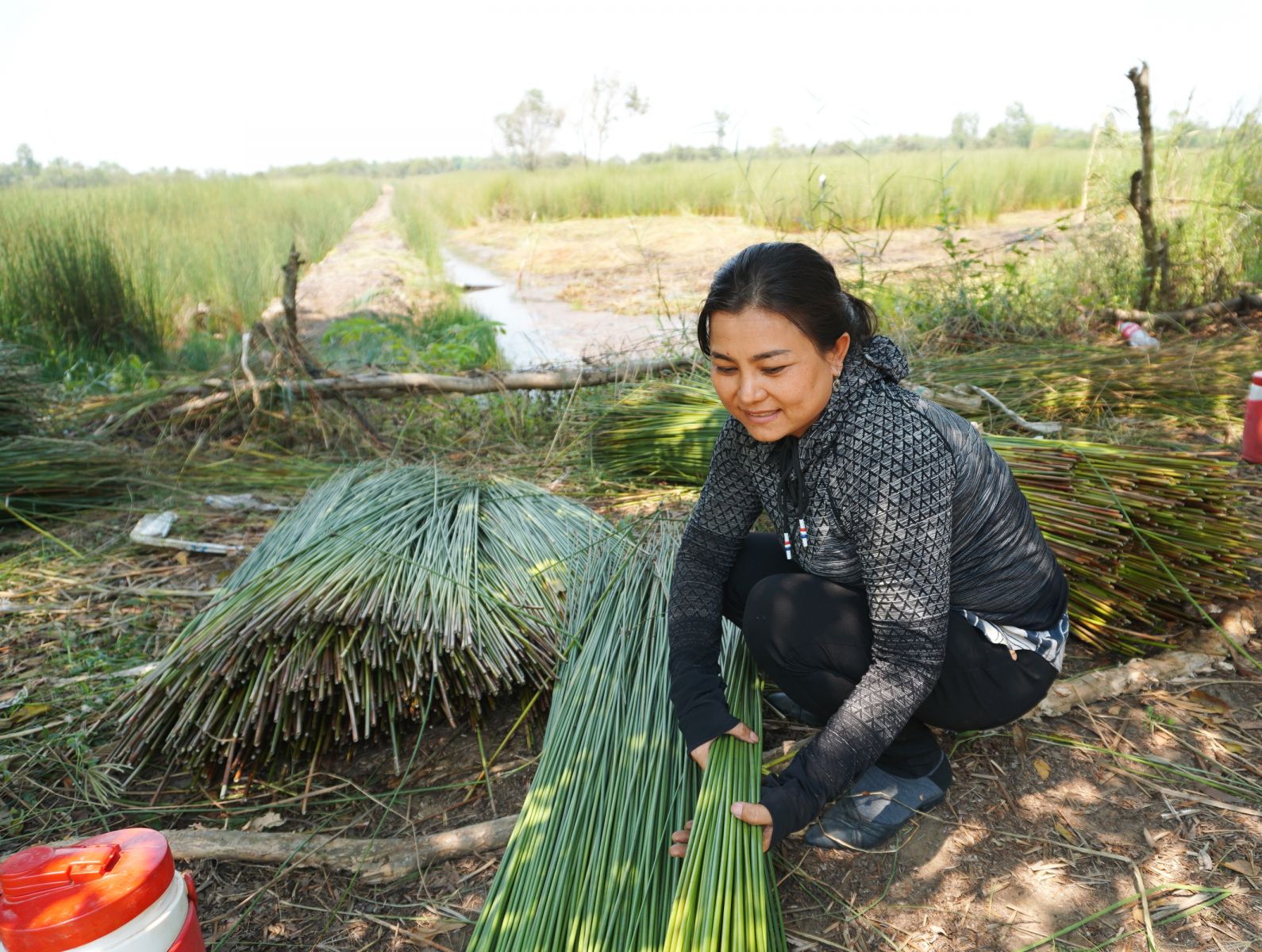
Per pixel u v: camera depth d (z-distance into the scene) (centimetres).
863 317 151
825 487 154
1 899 123
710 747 169
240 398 454
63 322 690
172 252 1001
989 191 1445
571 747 192
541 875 163
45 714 239
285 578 233
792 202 1134
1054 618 173
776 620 174
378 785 211
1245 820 181
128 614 291
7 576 318
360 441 446
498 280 1199
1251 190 639
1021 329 534
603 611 237
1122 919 162
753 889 145
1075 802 190
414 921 174
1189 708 216
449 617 219
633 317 863
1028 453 245
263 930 174
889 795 182
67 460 387
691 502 350
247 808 205
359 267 1173
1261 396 345
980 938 161
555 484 386
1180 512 232
